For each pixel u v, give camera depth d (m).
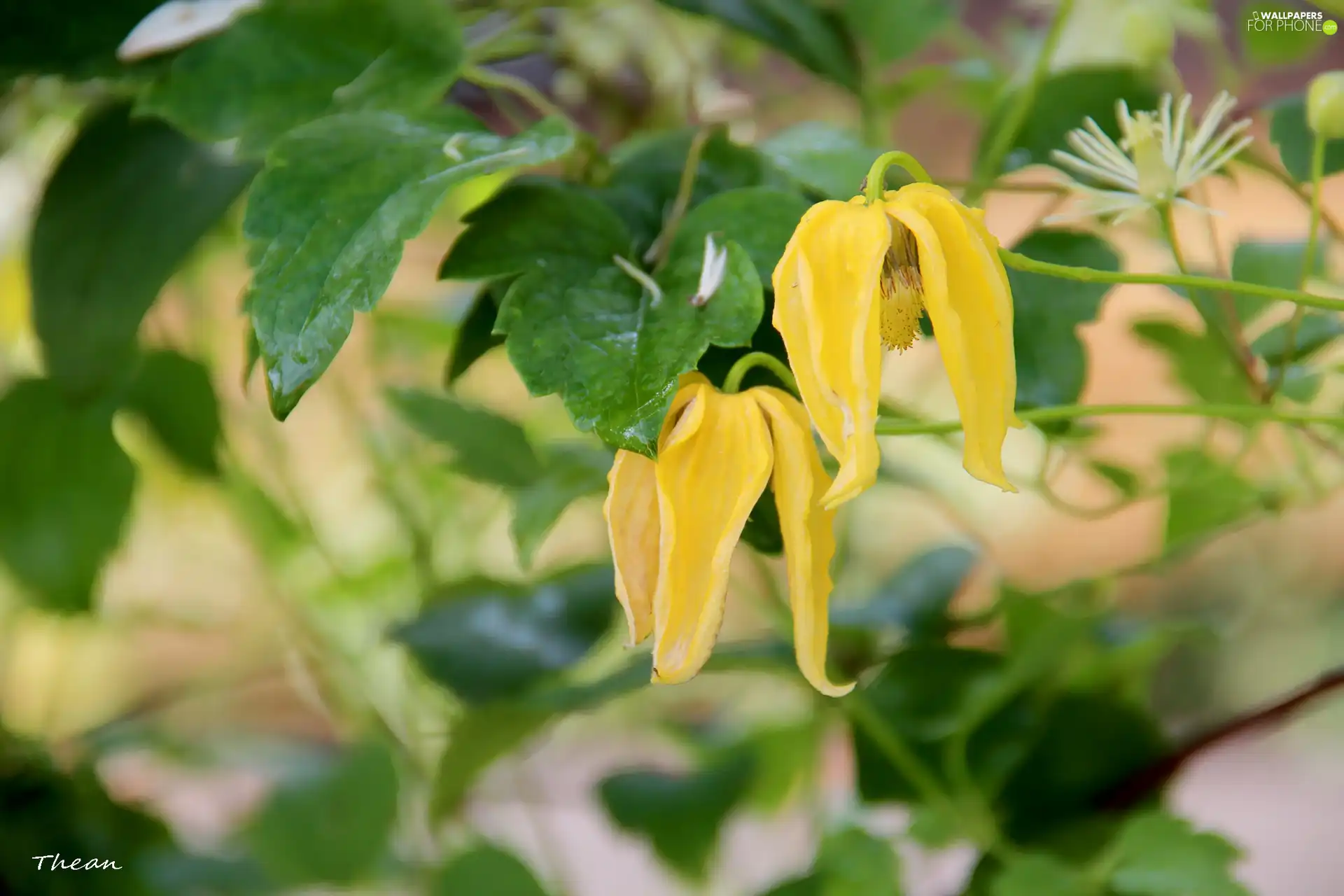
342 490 0.83
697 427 0.45
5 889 0.64
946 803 0.57
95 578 0.64
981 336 0.43
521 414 0.81
